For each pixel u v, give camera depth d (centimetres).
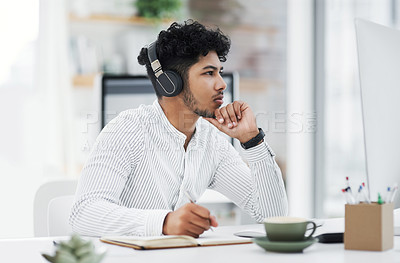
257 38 621
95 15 545
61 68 532
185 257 139
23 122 529
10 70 526
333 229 192
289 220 149
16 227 513
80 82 543
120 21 552
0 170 518
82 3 543
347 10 586
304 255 141
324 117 610
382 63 173
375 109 171
